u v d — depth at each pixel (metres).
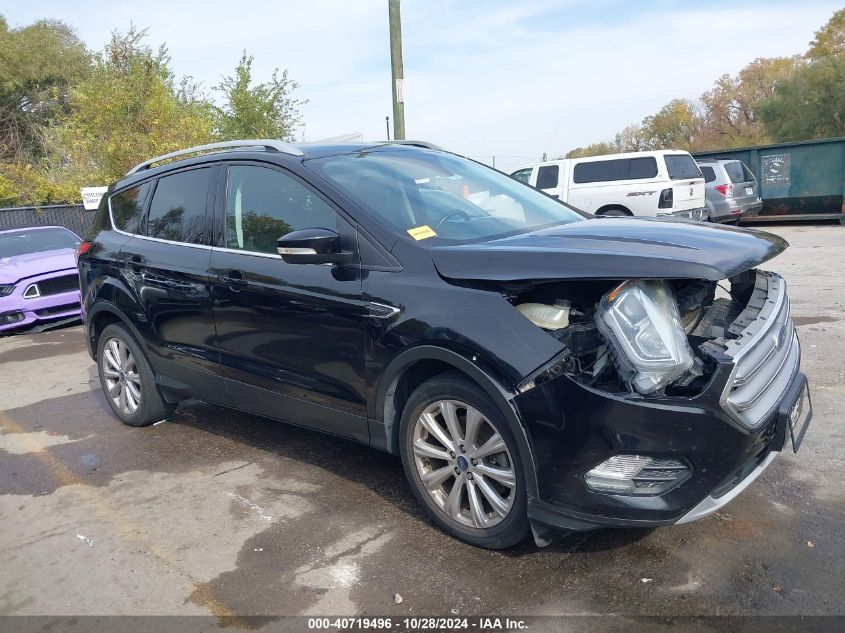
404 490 3.95
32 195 18.83
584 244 3.11
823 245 12.68
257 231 4.03
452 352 3.04
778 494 3.57
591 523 2.82
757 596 2.77
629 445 2.70
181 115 19.02
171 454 4.77
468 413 3.12
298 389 3.84
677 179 12.97
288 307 3.74
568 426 2.78
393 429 3.52
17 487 4.43
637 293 2.76
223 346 4.23
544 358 2.81
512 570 3.08
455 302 3.09
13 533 3.81
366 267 3.42
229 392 4.33
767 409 2.88
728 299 3.77
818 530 3.21
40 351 8.70
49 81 33.88
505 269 3.02
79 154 19.03
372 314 3.35
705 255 2.84
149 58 18.56
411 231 3.45
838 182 16.52
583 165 13.57
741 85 53.59
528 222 3.90
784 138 40.25
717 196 15.15
